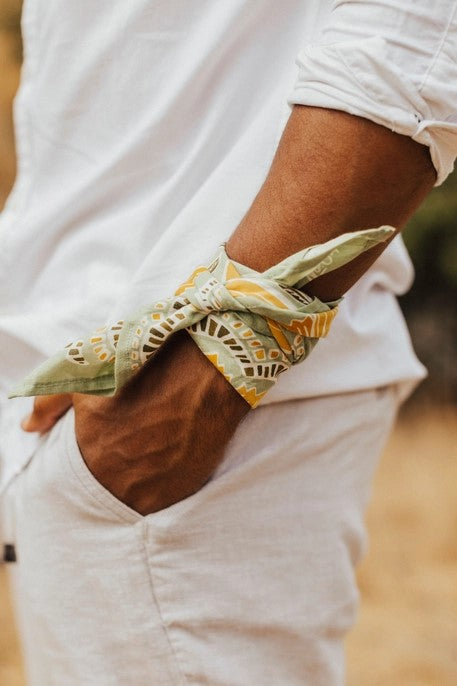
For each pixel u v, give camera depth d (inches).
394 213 34.3
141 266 39.3
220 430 35.8
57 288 43.8
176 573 38.5
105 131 42.5
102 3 42.0
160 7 40.6
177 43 40.9
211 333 34.8
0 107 204.5
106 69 41.9
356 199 33.6
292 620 40.4
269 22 40.1
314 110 34.2
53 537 40.2
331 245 32.4
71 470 38.4
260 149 39.1
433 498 181.2
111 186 42.4
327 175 33.7
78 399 38.1
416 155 33.3
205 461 36.7
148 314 35.6
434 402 254.2
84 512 38.9
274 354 34.9
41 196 44.6
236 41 40.0
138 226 41.1
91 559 39.4
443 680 105.0
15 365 45.0
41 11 44.1
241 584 39.4
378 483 197.5
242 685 39.5
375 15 33.3
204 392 35.2
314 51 34.4
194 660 38.9
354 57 32.8
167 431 36.0
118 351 35.4
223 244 36.7
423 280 247.6
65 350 36.3
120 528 38.6
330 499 41.7
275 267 34.4
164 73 41.1
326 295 35.4
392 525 165.6
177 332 36.1
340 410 41.8
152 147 41.3
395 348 44.5
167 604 38.8
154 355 36.3
